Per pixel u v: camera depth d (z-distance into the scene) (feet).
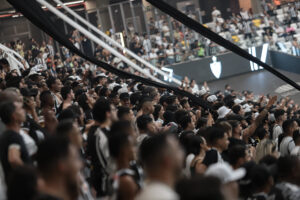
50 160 16.01
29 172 14.82
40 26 34.17
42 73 70.18
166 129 36.42
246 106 61.72
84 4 135.03
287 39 145.07
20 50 119.44
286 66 142.92
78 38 120.88
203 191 12.35
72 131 22.00
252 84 135.95
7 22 132.77
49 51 117.19
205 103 46.65
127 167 20.10
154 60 126.21
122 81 76.89
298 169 24.04
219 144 30.55
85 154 28.07
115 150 19.93
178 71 130.82
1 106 22.82
